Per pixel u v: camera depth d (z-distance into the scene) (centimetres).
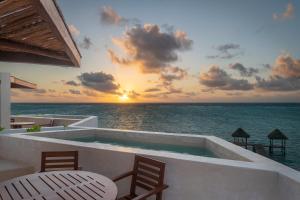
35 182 257
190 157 321
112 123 7162
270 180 272
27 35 379
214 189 295
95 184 252
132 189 313
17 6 274
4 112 779
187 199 308
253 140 5050
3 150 489
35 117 1196
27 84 973
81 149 390
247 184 280
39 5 232
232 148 423
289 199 246
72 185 249
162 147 596
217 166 293
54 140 438
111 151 361
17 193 230
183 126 6662
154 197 316
